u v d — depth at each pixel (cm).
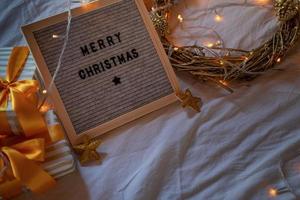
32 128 67
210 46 85
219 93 80
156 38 80
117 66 77
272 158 70
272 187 67
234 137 73
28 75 71
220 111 77
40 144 65
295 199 66
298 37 84
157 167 70
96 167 71
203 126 75
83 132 74
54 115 73
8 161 63
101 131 75
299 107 77
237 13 90
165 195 67
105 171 70
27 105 65
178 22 91
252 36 86
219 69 79
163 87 80
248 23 88
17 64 72
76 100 74
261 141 73
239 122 75
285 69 82
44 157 67
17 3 96
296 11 83
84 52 75
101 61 76
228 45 85
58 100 73
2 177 63
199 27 90
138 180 68
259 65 79
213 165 70
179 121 76
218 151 72
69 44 74
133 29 78
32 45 71
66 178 69
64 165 67
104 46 76
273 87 80
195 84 82
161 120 77
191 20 91
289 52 85
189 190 68
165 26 86
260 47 79
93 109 75
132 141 74
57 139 70
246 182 68
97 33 76
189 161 71
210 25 89
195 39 88
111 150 73
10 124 66
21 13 95
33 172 63
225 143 73
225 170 69
